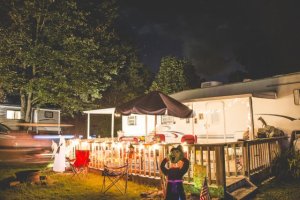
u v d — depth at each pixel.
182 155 6.39
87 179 10.64
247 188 8.85
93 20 24.02
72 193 8.82
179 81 28.36
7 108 21.52
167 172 6.34
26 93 21.28
